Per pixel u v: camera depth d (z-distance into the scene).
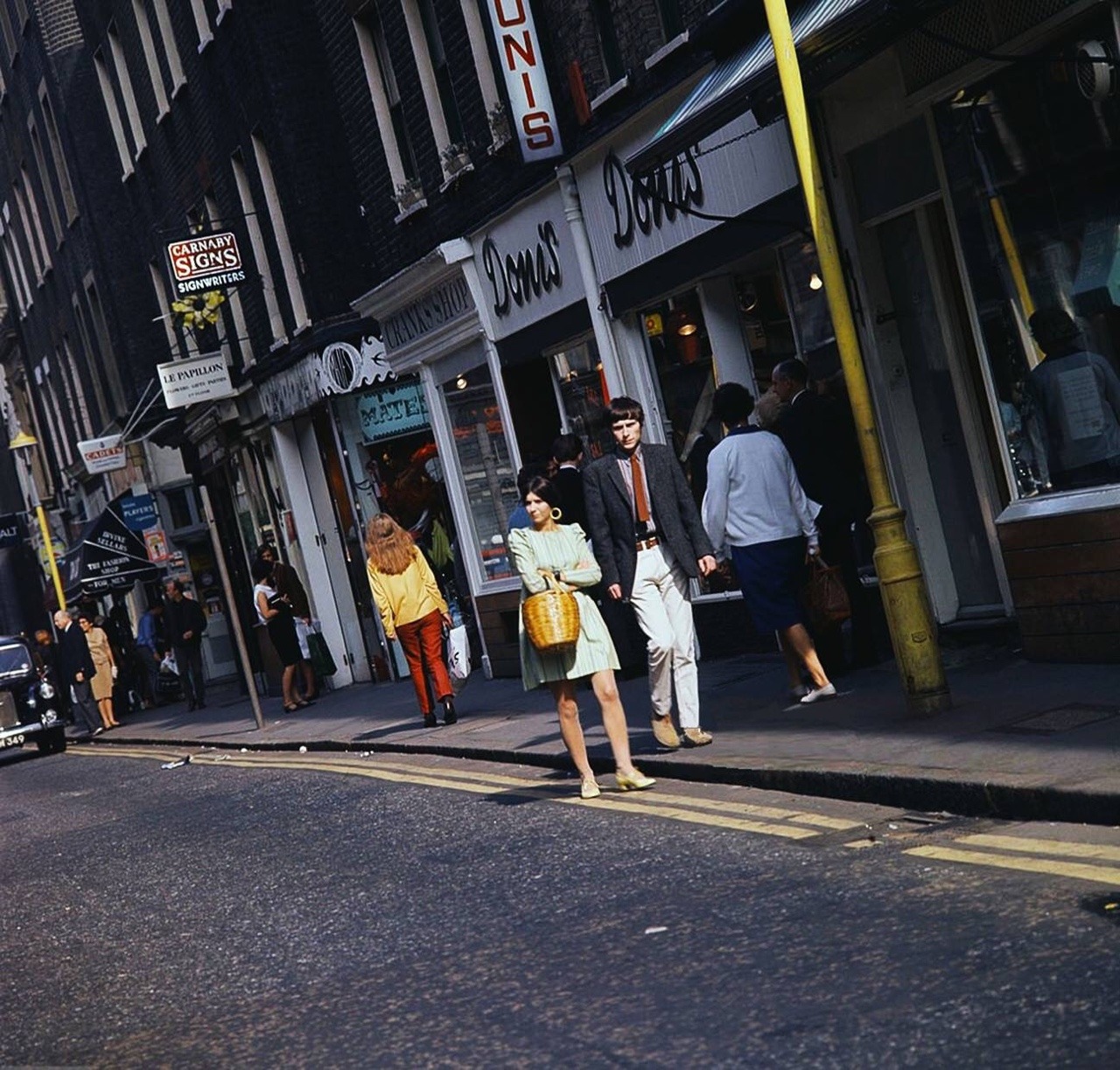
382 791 13.11
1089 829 7.02
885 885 6.82
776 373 12.70
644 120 15.09
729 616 15.67
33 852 14.05
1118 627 10.21
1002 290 11.02
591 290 16.73
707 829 8.77
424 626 16.72
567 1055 5.40
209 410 30.72
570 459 14.79
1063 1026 4.77
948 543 12.64
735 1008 5.56
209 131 28.77
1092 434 10.41
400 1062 5.69
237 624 22.03
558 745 12.95
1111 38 9.58
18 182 47.25
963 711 9.77
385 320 22.72
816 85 10.61
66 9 36.94
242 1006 7.01
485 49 18.38
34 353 51.19
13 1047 7.12
